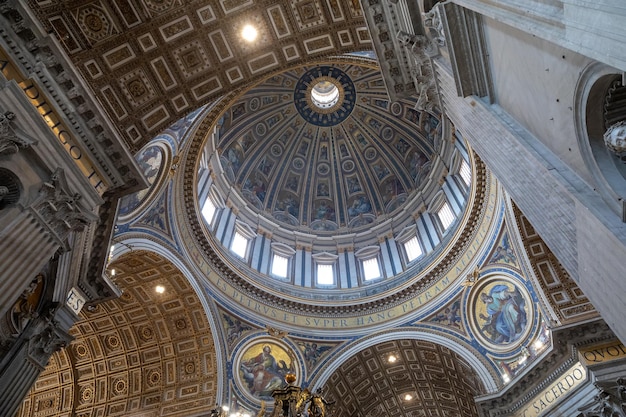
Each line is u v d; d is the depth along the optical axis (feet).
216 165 85.35
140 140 42.47
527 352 56.18
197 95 45.01
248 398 64.80
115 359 66.69
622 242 15.99
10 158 29.07
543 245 53.21
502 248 60.29
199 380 64.75
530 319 56.70
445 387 78.54
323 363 71.05
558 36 16.40
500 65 27.17
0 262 26.81
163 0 38.86
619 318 17.31
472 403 75.25
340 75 101.86
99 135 35.19
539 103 22.81
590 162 18.85
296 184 106.01
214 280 69.77
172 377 65.77
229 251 78.28
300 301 76.64
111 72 39.45
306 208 104.42
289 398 33.09
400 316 73.56
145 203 57.52
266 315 73.15
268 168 103.76
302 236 97.19
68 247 32.42
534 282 53.31
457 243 69.62
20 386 31.48
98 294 41.06
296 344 72.08
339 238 97.86
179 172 63.57
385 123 103.19
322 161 108.37
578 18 14.96
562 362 48.11
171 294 65.16
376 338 72.38
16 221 28.40
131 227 55.98
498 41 26.48
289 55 45.83
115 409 64.54
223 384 63.52
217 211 82.74
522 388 52.31
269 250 88.74
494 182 60.18
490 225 62.54
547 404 48.91
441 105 39.27
